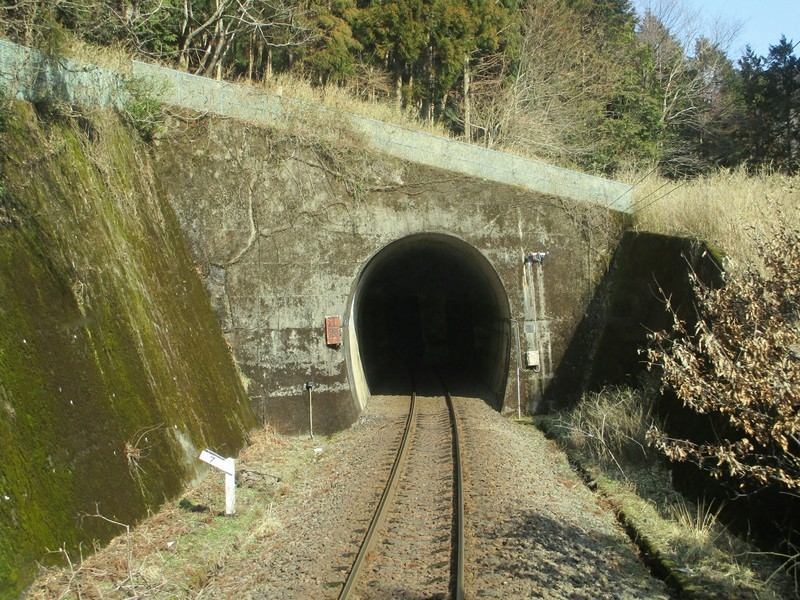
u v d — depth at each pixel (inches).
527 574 288.4
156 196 548.1
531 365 676.7
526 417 676.7
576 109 1285.7
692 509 380.5
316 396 614.9
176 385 448.8
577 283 691.4
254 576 304.8
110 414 358.3
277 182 613.0
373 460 505.0
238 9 949.2
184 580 293.0
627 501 401.4
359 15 1112.2
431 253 859.4
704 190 629.3
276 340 609.0
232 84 603.8
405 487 434.0
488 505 386.0
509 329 692.7
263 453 527.8
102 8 549.3
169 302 494.0
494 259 674.8
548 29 1330.0
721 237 516.4
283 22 993.5
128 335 406.9
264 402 602.5
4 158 339.9
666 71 1680.6
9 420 282.4
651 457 467.5
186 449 430.9
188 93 590.9
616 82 1396.4
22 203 346.0
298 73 1050.1
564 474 477.1
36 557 266.1
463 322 1039.0
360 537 345.7
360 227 633.0
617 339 647.8
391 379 981.8
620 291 663.8
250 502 412.5
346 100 763.4
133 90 536.7
